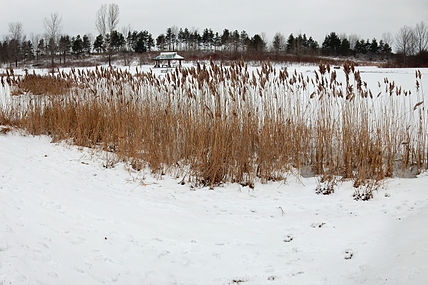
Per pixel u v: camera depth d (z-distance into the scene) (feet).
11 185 18.98
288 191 22.57
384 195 19.77
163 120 27.73
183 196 21.50
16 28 154.71
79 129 30.01
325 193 21.58
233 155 24.66
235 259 13.73
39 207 16.89
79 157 26.96
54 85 35.83
